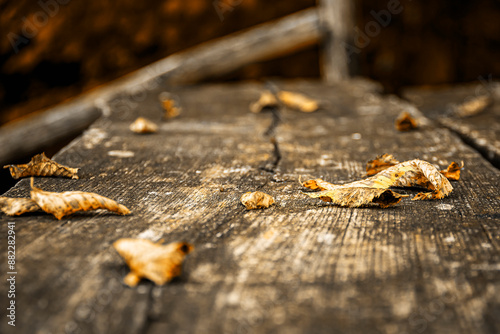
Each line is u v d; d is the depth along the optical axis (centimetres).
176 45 234
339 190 74
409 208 73
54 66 222
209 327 59
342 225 70
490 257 65
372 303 60
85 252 65
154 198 76
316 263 64
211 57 210
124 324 59
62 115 198
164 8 231
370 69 275
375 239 67
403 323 59
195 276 63
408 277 63
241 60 213
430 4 272
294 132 103
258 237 68
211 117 124
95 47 226
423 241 67
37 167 81
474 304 60
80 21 221
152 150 92
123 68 230
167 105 126
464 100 147
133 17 228
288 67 252
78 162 87
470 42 275
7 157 193
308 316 60
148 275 62
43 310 60
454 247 66
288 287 62
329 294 61
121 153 91
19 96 220
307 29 217
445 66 274
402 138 97
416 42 274
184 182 80
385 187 75
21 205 71
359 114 123
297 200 75
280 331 59
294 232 69
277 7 239
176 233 68
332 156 89
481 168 83
